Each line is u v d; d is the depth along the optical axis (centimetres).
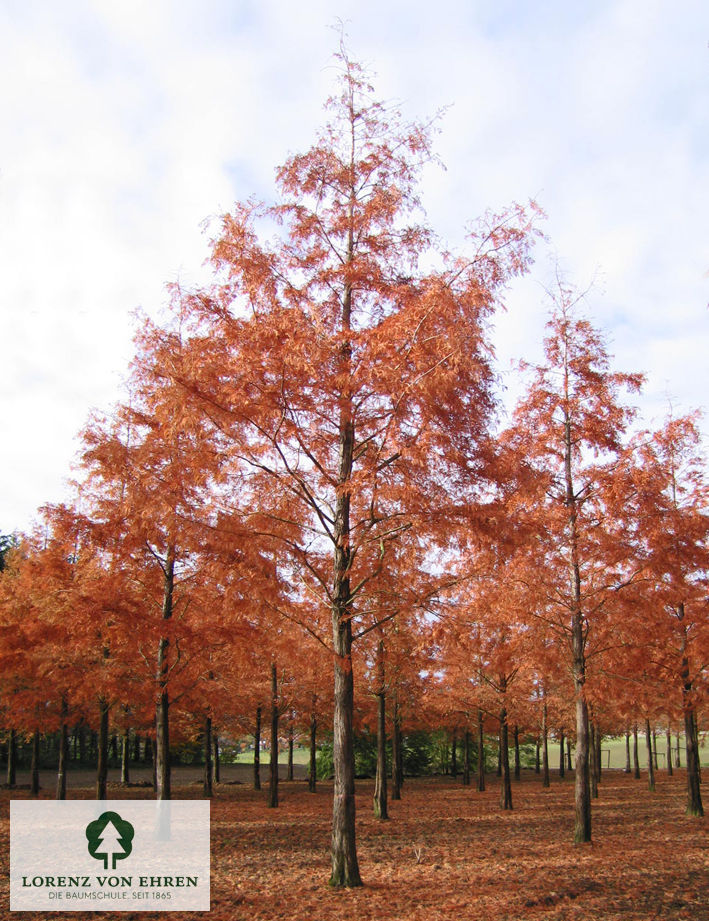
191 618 1416
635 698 1393
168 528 932
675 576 1299
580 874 1041
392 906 827
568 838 1463
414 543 973
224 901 865
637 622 1302
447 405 882
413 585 1022
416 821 1819
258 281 941
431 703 2217
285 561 965
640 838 1439
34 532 1709
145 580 1398
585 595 1351
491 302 882
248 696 2258
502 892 912
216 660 1656
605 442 1430
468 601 1334
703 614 1645
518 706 2230
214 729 2959
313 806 2212
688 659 1750
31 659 1608
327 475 991
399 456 933
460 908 822
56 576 1481
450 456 881
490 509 903
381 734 1911
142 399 1439
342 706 959
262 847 1305
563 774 4256
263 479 971
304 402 917
